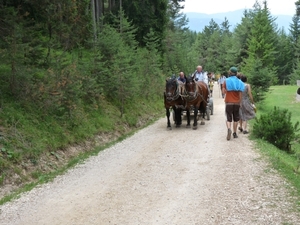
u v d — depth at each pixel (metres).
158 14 31.73
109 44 16.08
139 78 20.16
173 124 16.19
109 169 8.90
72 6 13.27
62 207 6.34
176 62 37.12
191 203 6.27
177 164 9.02
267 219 5.39
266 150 10.07
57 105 10.92
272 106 29.41
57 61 11.63
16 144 9.03
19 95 10.64
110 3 30.56
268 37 55.00
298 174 8.18
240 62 60.09
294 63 76.75
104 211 6.07
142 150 10.95
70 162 9.88
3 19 9.94
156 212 5.95
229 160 9.09
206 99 15.14
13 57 9.58
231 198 6.38
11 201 6.76
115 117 15.61
